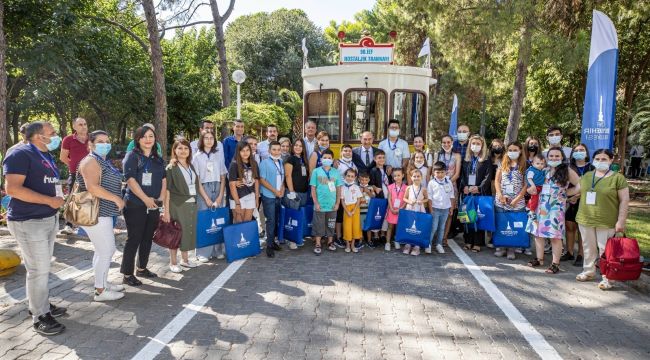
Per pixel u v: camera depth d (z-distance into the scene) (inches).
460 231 306.3
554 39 452.4
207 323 168.1
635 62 685.3
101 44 703.7
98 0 770.2
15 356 140.8
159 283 212.5
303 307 184.5
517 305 190.2
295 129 1111.0
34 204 155.7
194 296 195.8
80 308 180.4
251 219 263.6
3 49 364.5
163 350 146.7
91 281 212.1
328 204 265.1
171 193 228.1
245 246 251.8
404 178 293.6
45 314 160.1
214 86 1197.1
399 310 182.9
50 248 161.5
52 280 212.1
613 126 258.4
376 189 282.4
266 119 714.8
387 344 153.1
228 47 1457.9
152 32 501.7
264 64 1448.1
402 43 948.6
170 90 928.9
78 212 175.0
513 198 259.0
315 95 340.2
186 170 229.8
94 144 180.4
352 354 145.6
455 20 506.3
